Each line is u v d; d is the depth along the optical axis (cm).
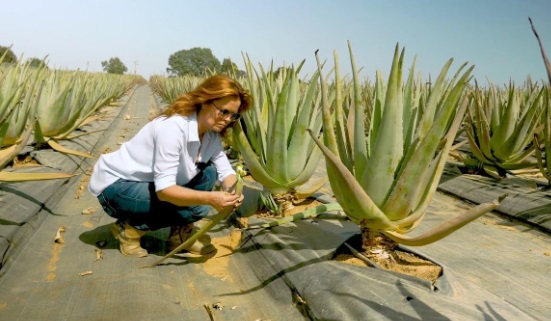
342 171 181
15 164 405
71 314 187
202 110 221
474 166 463
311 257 227
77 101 562
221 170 258
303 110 276
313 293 197
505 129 424
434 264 215
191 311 200
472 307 179
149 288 212
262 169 284
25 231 268
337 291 190
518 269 247
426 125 196
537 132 420
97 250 256
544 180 435
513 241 299
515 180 414
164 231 290
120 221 246
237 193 212
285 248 242
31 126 261
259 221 290
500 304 188
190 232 257
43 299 198
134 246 249
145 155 225
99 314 188
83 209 342
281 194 300
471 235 306
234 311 204
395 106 187
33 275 224
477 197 401
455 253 266
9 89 393
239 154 463
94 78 857
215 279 235
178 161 219
